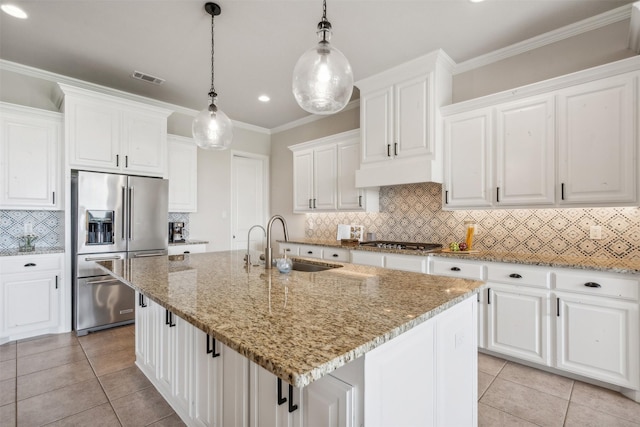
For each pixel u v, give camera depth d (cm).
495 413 191
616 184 221
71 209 323
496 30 267
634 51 238
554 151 247
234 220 519
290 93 399
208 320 104
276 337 89
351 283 161
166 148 388
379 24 259
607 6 236
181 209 417
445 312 137
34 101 336
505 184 271
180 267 210
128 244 342
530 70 285
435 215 348
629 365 200
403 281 166
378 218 400
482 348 265
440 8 239
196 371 164
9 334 286
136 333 246
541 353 232
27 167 308
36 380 227
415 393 116
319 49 153
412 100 316
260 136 552
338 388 94
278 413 112
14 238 328
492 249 303
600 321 209
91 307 318
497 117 276
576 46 263
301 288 150
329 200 418
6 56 307
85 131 326
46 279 305
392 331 95
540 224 277
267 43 287
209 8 236
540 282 232
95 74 344
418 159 312
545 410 193
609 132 224
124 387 218
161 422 183
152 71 338
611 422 181
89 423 182
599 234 250
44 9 238
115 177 335
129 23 256
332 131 466
